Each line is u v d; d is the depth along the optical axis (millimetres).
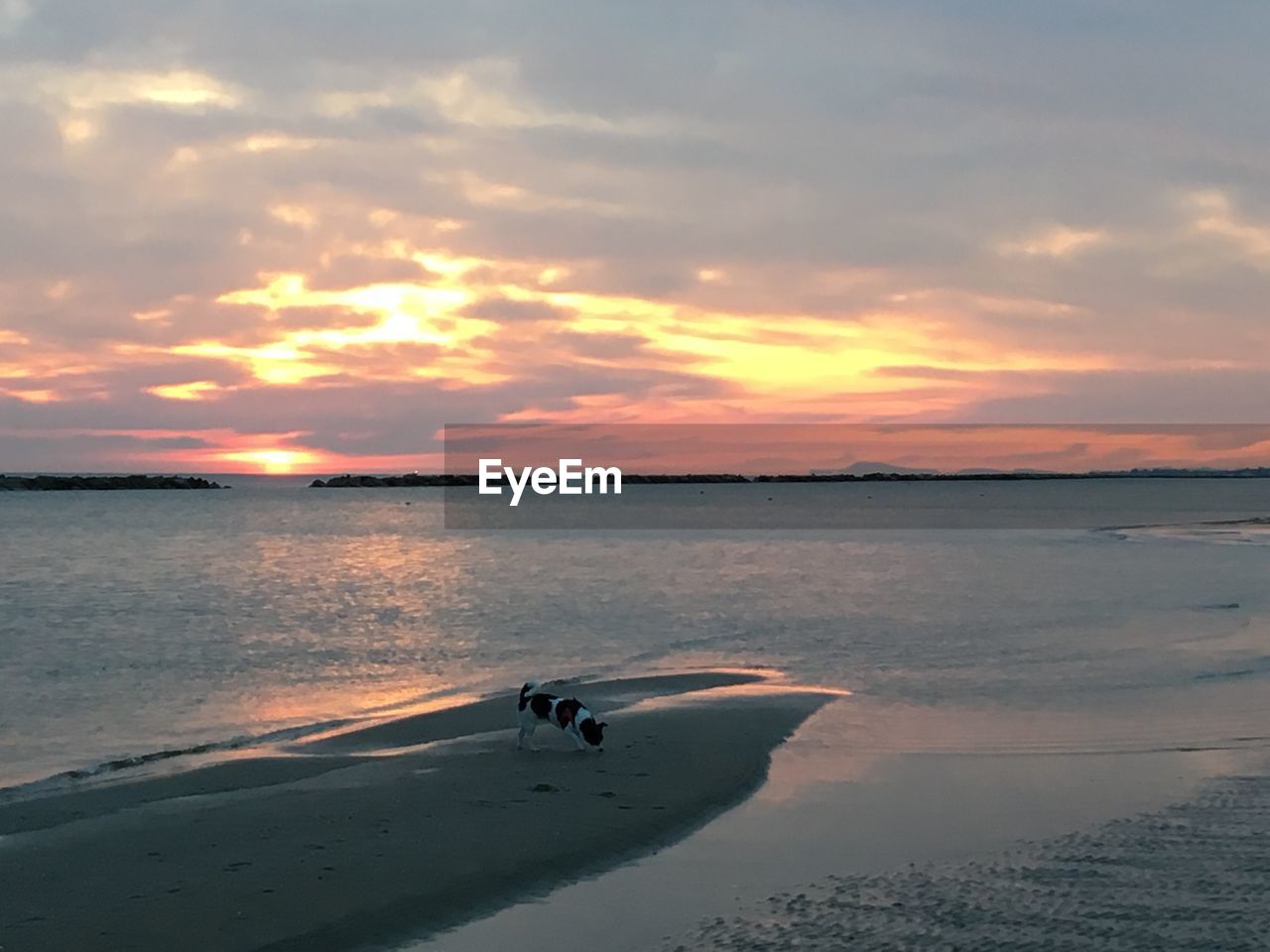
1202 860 9078
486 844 9797
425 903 8383
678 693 18047
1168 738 14180
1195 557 48625
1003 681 18797
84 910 8102
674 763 13031
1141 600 31562
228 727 15664
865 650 22875
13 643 23453
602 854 9680
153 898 8352
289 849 9578
